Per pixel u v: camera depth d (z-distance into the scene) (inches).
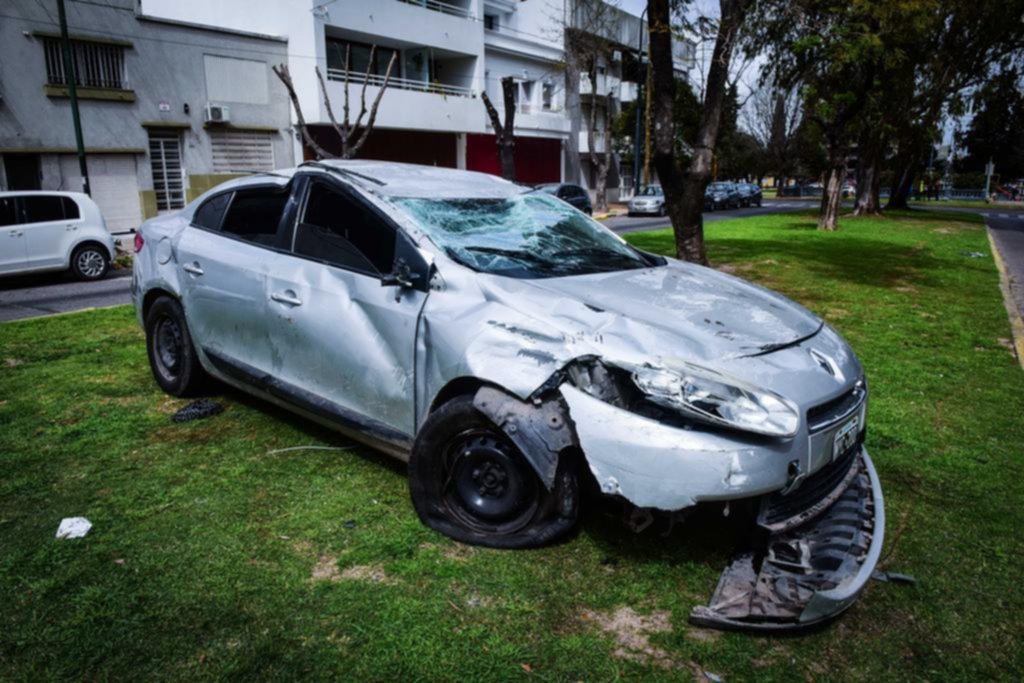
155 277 187.0
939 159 2699.3
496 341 116.3
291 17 962.7
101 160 805.2
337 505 133.4
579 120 1558.8
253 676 89.5
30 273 481.7
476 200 156.5
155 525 125.4
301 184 157.3
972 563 121.7
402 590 108.0
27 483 140.7
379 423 136.1
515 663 93.5
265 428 170.9
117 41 793.6
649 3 376.2
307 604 104.1
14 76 725.9
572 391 108.6
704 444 102.1
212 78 891.4
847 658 97.3
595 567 115.4
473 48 1225.4
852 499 130.2
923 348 276.1
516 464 116.5
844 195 2396.7
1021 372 242.7
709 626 101.5
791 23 464.4
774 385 107.9
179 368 188.1
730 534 125.3
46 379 210.4
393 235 137.5
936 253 637.3
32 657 91.8
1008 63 1020.5
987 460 166.2
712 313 126.5
